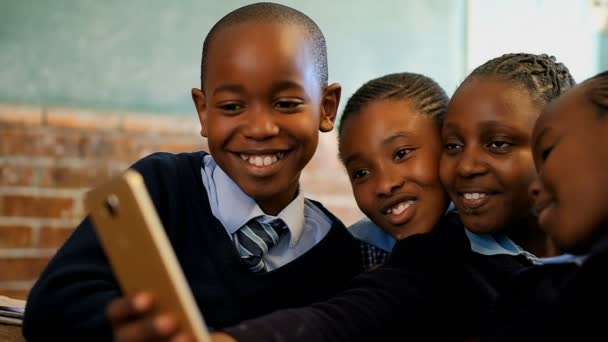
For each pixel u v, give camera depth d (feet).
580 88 2.57
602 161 2.42
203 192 3.59
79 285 2.86
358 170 3.68
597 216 2.43
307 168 7.62
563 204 2.48
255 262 3.50
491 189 3.25
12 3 6.91
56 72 7.01
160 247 1.97
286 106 3.42
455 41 8.13
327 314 2.85
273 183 3.48
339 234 3.86
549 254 3.46
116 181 2.04
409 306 3.03
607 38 8.36
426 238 3.34
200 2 7.39
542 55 3.56
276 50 3.36
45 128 6.97
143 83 7.23
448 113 3.38
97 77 7.11
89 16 7.10
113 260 2.15
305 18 3.66
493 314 2.76
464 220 3.35
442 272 3.24
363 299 2.96
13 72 6.91
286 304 3.51
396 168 3.55
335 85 3.80
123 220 2.06
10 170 6.86
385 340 2.93
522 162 3.22
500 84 3.27
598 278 2.30
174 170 3.62
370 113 3.62
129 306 1.99
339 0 7.75
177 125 7.31
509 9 8.24
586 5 8.39
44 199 6.96
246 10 3.55
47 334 2.84
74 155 7.04
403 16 7.96
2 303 4.16
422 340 3.08
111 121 7.13
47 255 6.97
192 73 7.37
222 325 3.34
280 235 3.67
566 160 2.48
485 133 3.25
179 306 1.98
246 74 3.34
